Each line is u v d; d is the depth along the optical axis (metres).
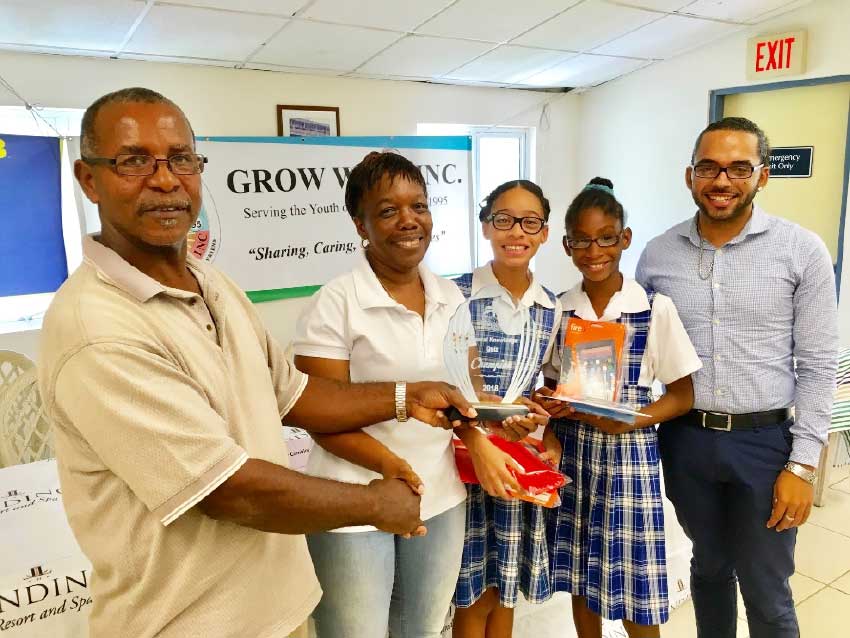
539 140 4.43
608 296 1.54
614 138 4.38
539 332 1.47
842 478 3.05
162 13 2.37
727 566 1.69
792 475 1.51
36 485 1.61
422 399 1.16
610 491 1.46
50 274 2.89
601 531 1.49
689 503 1.66
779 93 3.49
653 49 3.69
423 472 1.26
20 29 2.35
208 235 3.17
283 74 3.29
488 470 1.23
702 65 3.76
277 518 0.84
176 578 0.83
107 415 0.76
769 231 1.55
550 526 1.57
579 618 1.63
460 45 3.19
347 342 1.23
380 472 1.11
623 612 1.47
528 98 4.30
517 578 1.45
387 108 3.70
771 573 1.58
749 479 1.56
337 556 1.20
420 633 1.36
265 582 0.93
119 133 0.83
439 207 3.98
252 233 3.30
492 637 1.57
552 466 1.46
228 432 0.89
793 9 3.29
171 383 0.80
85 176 0.87
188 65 3.01
